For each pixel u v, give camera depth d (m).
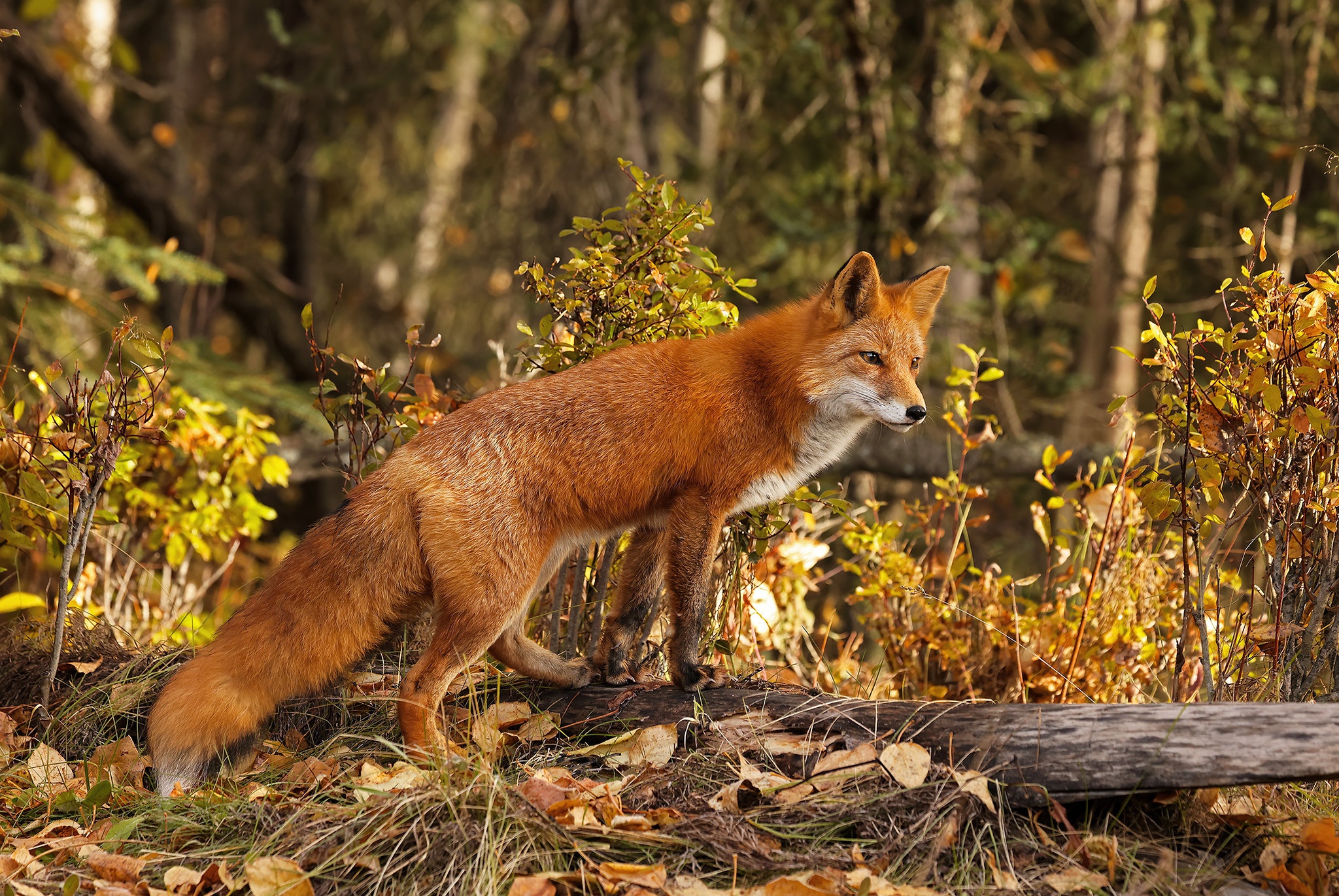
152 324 23.83
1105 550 8.75
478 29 27.80
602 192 23.27
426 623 8.55
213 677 6.66
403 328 27.91
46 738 7.61
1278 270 7.10
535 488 6.95
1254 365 7.04
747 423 7.29
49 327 14.09
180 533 10.01
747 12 20.39
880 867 5.52
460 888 5.39
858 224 17.47
